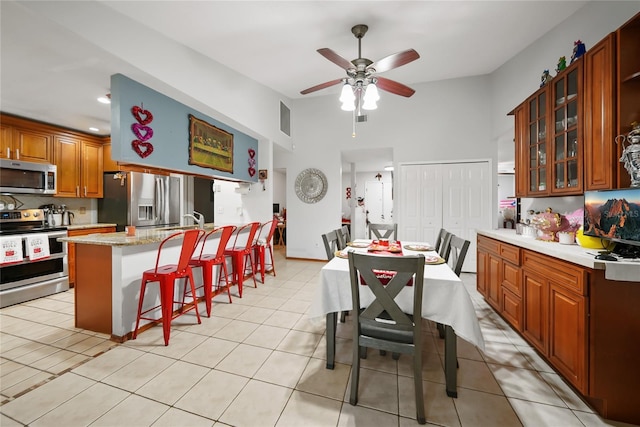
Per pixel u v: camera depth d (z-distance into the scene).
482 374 1.90
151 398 1.65
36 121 3.70
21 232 3.20
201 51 3.13
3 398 1.64
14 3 1.61
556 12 2.72
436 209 4.92
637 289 1.47
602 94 1.86
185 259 2.49
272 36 2.99
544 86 2.49
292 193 5.78
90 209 4.51
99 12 2.08
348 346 2.27
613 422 1.49
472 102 4.71
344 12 2.67
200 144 3.41
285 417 1.51
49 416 1.50
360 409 1.57
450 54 3.69
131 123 2.57
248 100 4.05
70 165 4.02
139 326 2.48
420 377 1.49
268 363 2.02
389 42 3.24
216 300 3.32
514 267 2.44
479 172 4.71
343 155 5.97
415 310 1.49
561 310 1.78
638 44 1.73
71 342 2.31
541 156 2.60
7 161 3.26
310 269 4.90
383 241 2.70
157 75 2.58
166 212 4.87
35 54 2.18
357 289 1.60
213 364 2.00
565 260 1.75
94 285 2.48
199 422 1.47
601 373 1.51
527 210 3.41
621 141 1.75
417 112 5.00
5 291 3.06
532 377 1.87
